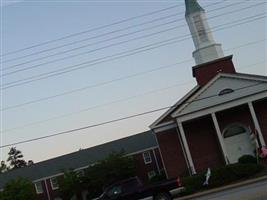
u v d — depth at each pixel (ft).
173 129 159.53
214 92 153.38
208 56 165.89
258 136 150.61
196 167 156.76
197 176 125.18
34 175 222.07
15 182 190.60
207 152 157.79
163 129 159.74
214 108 152.35
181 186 96.58
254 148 154.92
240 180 124.06
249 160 140.26
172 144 158.71
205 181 124.06
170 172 157.07
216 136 158.71
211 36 168.66
